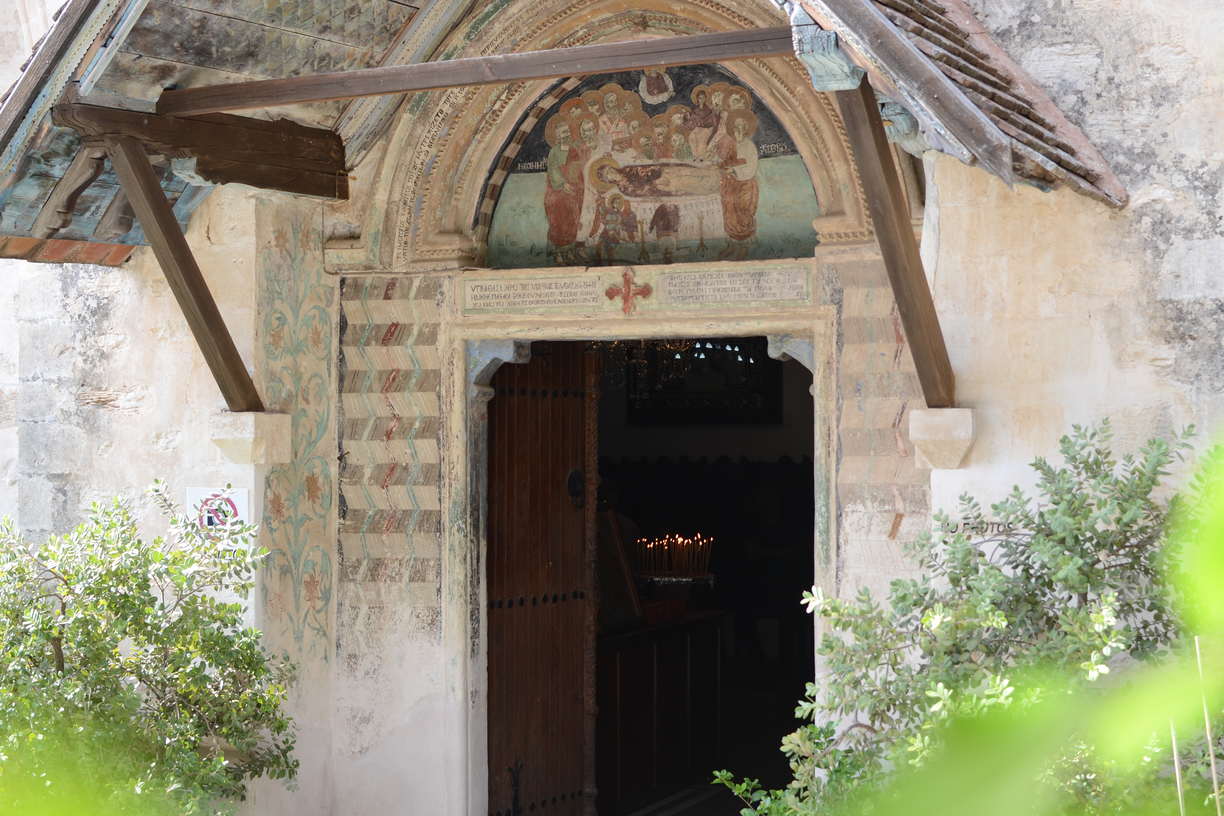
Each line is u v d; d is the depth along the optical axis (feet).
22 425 29.50
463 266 28.50
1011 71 20.94
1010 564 18.80
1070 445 19.02
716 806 36.45
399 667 28.78
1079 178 19.62
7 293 30.99
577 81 28.25
